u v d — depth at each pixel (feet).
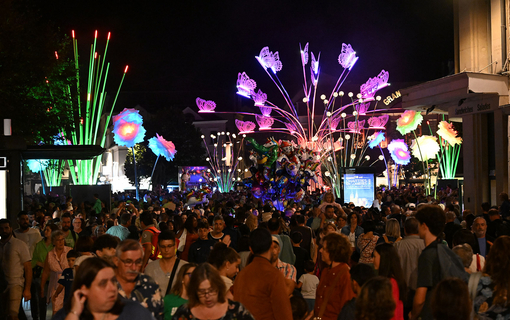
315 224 41.88
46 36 69.51
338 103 219.20
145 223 31.32
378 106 205.87
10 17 66.08
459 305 12.34
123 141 96.37
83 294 11.64
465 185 77.25
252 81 112.68
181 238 34.12
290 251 28.89
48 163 105.40
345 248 18.67
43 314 30.63
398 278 17.65
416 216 18.17
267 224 29.60
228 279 20.02
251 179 74.18
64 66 75.36
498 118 70.69
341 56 98.94
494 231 31.45
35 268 31.99
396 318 17.19
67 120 77.46
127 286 15.40
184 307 13.48
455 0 82.33
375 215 42.37
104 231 36.32
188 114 228.43
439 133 103.60
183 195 107.65
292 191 71.82
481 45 76.18
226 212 52.85
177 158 193.98
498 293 14.76
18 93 67.82
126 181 229.45
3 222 28.30
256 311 16.99
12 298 27.99
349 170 76.59
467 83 68.95
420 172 178.09
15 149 40.09
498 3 72.33
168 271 20.80
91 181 99.91
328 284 18.53
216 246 20.40
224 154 220.43
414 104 77.92
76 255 25.17
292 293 22.66
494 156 73.67
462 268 17.10
